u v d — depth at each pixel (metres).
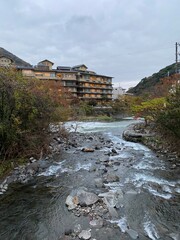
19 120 8.60
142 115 19.02
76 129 21.47
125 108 50.47
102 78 62.91
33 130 10.29
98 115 44.59
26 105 8.89
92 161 9.75
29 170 8.12
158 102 14.68
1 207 5.64
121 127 25.64
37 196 6.24
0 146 8.27
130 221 4.86
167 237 4.27
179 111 8.81
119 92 86.50
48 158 10.06
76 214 5.17
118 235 4.34
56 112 12.85
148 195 6.18
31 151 9.65
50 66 53.50
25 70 41.88
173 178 7.48
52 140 12.92
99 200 5.75
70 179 7.55
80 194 5.92
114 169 8.59
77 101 42.25
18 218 5.13
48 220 5.00
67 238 4.26
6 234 4.54
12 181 7.25
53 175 7.95
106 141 14.95
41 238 4.36
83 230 4.50
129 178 7.57
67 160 9.89
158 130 14.12
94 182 7.21
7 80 8.08
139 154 10.94
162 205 5.59
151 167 8.77
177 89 10.11
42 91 11.01
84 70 60.91
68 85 50.88
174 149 10.60
